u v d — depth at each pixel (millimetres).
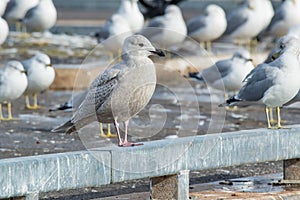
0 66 23375
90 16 41500
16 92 17688
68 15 42031
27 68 19094
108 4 49438
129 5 26391
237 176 13008
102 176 10422
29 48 27328
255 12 26797
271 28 27078
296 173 12461
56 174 10008
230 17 27016
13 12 28547
